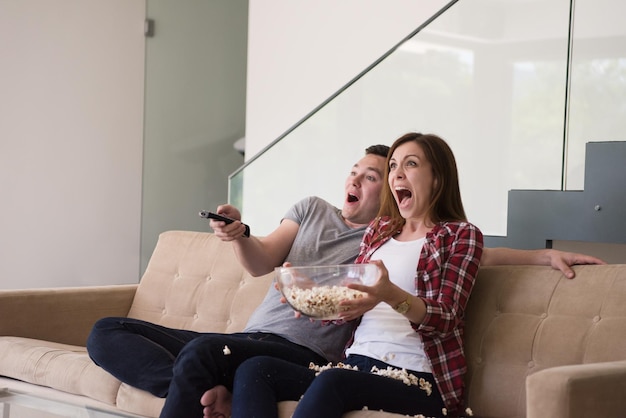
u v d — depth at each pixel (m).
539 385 1.79
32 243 6.12
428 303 2.24
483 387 2.39
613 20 3.53
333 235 2.84
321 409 2.05
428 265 2.39
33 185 6.12
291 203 4.24
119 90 6.55
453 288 2.33
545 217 3.25
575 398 1.76
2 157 5.98
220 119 6.25
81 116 6.36
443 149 2.53
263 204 4.36
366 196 2.87
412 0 5.04
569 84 3.34
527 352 2.35
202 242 3.49
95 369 2.80
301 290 2.21
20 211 6.07
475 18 3.66
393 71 3.90
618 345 2.18
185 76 6.11
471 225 2.42
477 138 3.63
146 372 2.61
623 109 3.48
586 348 2.24
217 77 6.23
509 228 3.36
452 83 3.72
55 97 6.22
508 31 3.57
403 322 2.36
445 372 2.31
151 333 2.73
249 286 3.24
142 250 5.92
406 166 2.52
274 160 4.31
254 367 2.23
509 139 3.54
